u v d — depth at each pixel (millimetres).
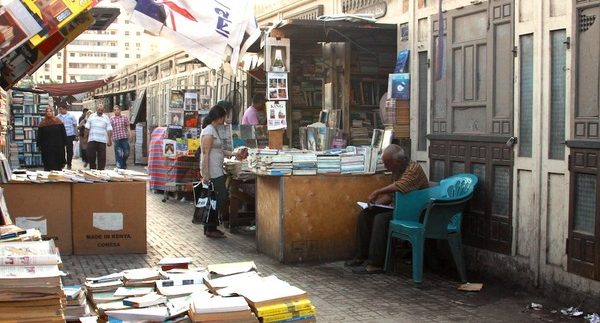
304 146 9570
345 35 9055
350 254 7656
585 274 5582
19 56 7254
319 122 10539
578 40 5672
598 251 5441
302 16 11992
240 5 6801
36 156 20875
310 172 7477
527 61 6293
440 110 7539
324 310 5711
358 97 10117
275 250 7629
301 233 7473
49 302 3027
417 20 7977
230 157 10195
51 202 7742
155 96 24141
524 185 6316
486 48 6785
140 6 6578
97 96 35812
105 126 16234
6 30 5301
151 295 3527
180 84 20484
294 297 3426
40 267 3160
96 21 8156
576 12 5680
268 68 8461
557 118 5949
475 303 5961
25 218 7648
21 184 7633
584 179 5625
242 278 3781
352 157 7621
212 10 6715
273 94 8484
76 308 3434
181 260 4219
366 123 10141
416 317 5539
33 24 5340
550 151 6004
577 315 5520
